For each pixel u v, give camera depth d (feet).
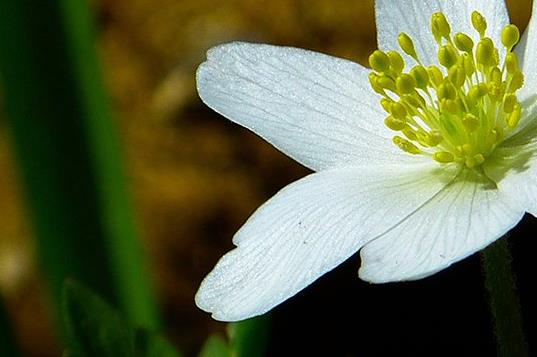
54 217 0.58
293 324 0.64
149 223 0.70
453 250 0.45
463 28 0.51
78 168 0.58
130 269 0.58
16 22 0.57
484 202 0.47
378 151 0.50
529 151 0.48
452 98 0.49
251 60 0.51
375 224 0.47
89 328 0.53
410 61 0.51
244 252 0.48
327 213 0.48
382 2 0.51
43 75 0.57
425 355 0.63
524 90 0.49
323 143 0.50
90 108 0.58
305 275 0.47
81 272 0.58
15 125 0.58
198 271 0.69
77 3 0.57
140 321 0.58
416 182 0.49
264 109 0.50
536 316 0.61
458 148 0.49
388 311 0.64
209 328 0.68
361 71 0.51
